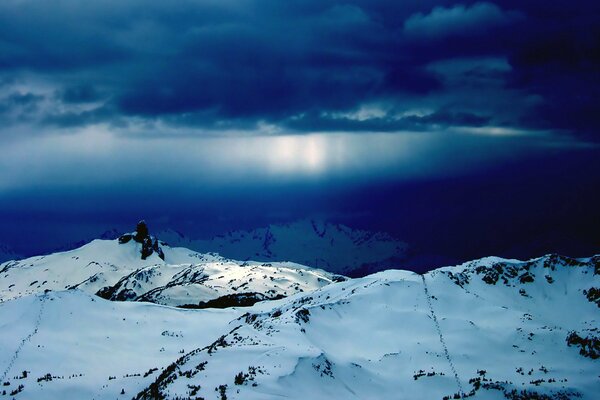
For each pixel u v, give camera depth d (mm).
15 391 170875
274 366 159125
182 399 138750
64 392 172000
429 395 169625
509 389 169500
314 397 148375
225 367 160125
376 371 185000
